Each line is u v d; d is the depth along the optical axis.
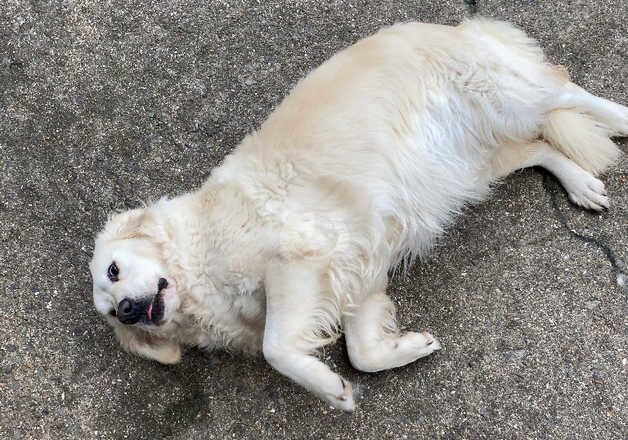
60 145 1.78
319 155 1.49
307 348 1.42
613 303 1.54
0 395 1.57
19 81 1.83
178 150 1.77
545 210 1.64
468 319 1.57
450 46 1.59
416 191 1.58
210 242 1.48
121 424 1.55
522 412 1.49
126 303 1.47
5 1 1.89
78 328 1.62
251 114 1.80
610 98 1.72
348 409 1.43
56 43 1.86
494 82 1.60
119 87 1.83
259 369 1.58
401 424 1.51
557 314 1.55
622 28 1.78
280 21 1.87
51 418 1.56
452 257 1.62
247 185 1.47
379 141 1.52
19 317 1.63
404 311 1.60
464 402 1.50
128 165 1.76
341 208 1.48
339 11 1.87
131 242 1.51
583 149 1.64
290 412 1.54
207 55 1.85
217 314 1.51
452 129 1.61
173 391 1.57
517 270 1.59
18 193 1.73
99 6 1.89
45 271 1.67
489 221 1.64
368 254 1.50
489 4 1.84
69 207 1.73
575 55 1.77
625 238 1.59
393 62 1.56
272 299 1.43
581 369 1.50
